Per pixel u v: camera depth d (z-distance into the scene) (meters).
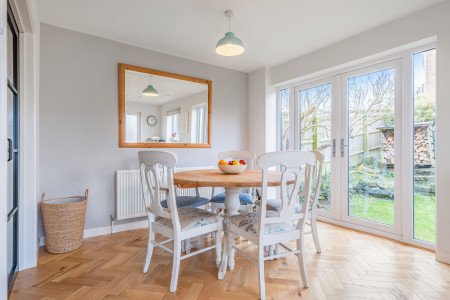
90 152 2.73
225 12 2.34
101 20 2.48
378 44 2.61
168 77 3.27
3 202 0.96
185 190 3.24
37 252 2.15
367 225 2.88
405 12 2.35
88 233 2.71
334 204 3.22
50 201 2.48
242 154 3.14
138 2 2.19
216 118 3.74
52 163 2.52
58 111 2.55
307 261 2.12
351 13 2.37
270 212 1.93
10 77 1.74
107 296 1.62
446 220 2.09
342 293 1.66
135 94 3.03
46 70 2.49
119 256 2.21
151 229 1.92
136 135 3.02
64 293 1.65
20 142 1.94
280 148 3.95
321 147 3.39
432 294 1.65
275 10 2.31
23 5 1.67
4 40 0.93
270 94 3.88
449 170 2.09
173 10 2.31
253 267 2.01
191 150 3.49
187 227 1.75
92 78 2.75
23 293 1.65
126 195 2.86
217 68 3.76
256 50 3.23
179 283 1.78
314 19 2.47
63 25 2.56
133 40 2.91
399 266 2.03
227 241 1.92
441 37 2.16
